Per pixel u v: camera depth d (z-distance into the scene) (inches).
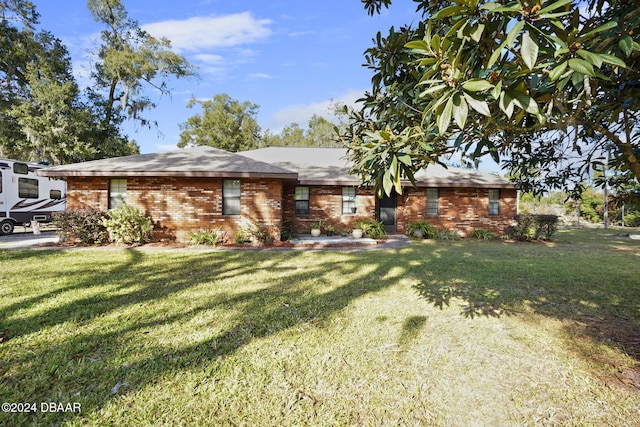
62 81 782.5
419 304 191.5
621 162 125.3
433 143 97.3
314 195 560.1
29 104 713.0
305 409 96.9
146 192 442.0
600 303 192.9
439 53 67.5
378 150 87.4
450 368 119.5
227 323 159.9
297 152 704.4
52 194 588.1
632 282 243.6
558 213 991.0
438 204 569.6
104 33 856.9
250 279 250.8
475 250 410.0
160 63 862.5
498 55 56.3
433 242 488.1
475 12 62.3
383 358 126.6
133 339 140.4
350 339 143.1
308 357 126.8
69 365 118.1
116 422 90.6
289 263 316.2
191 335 145.3
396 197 609.6
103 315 168.9
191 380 110.3
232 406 97.7
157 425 89.6
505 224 569.0
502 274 268.8
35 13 797.9
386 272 277.1
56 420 90.9
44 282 234.2
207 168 429.1
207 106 1417.3
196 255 355.6
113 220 406.6
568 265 309.7
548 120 89.0
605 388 106.3
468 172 612.1
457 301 197.2
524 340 142.3
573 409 96.3
